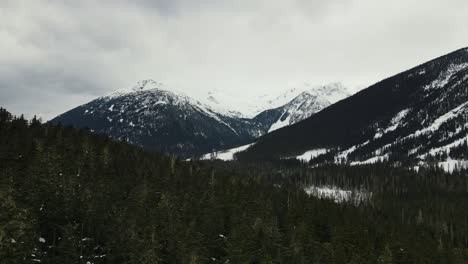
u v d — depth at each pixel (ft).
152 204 327.88
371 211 552.82
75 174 335.06
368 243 343.87
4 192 212.23
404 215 554.87
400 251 351.87
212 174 464.65
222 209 357.00
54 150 351.05
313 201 463.83
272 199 446.60
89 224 273.33
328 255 309.22
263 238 312.09
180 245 265.34
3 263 180.55
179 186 394.73
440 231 495.41
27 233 207.62
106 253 258.57
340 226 367.86
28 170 303.48
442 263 365.40
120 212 285.64
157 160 486.79
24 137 396.57
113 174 373.40
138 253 240.53
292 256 297.12
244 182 486.79
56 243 260.83
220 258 292.61
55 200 277.44
